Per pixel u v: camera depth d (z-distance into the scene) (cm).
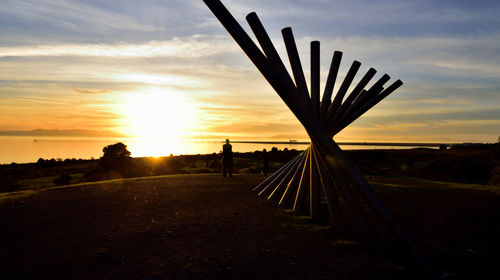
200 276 363
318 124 436
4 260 419
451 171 2520
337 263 404
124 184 1130
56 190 1005
